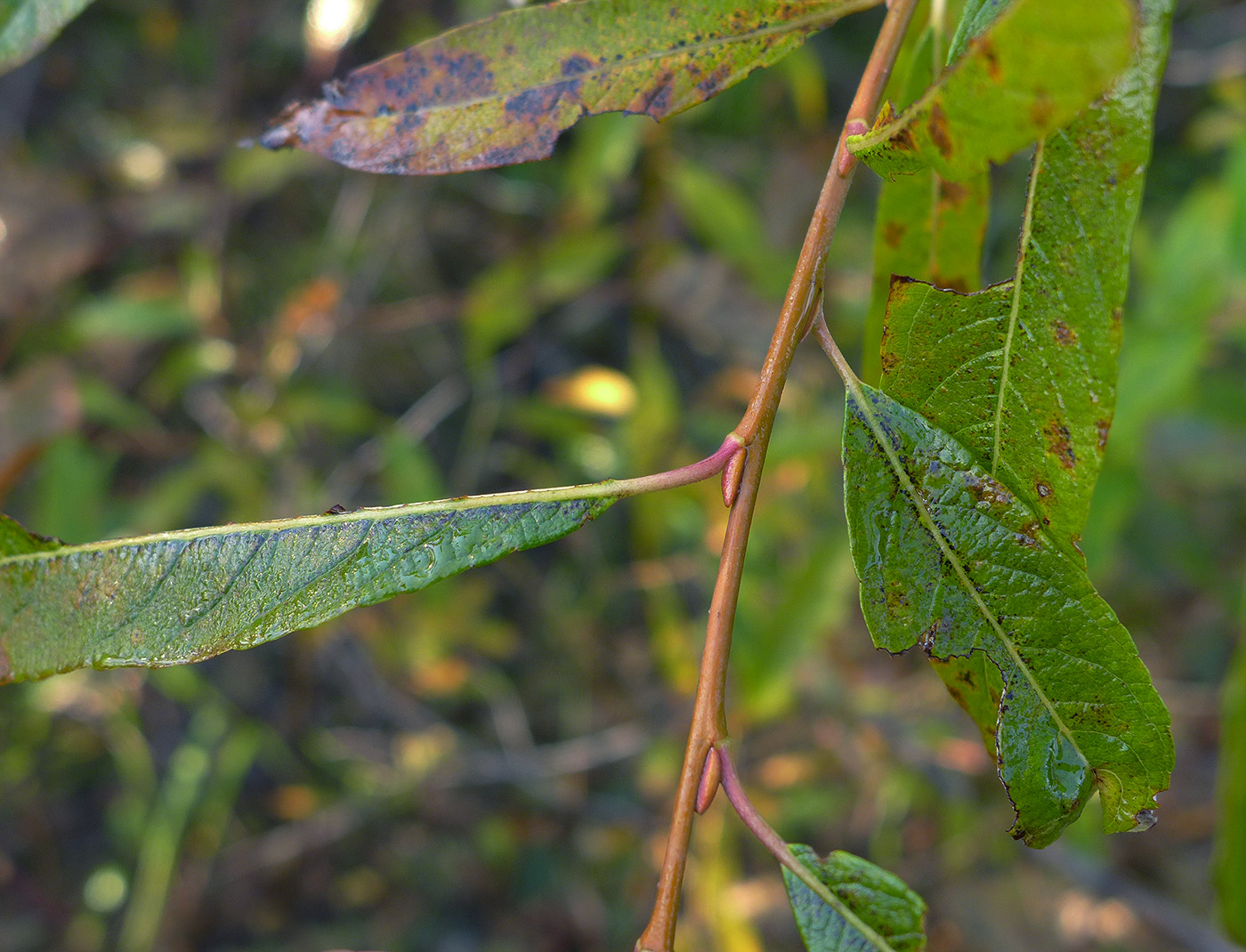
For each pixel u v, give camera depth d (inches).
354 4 16.9
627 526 26.7
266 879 26.3
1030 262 5.9
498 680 24.0
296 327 19.9
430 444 27.1
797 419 18.9
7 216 20.2
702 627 20.1
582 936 26.1
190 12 24.8
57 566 6.1
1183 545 24.1
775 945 22.2
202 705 24.5
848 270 20.4
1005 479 6.0
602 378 18.4
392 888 26.9
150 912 22.5
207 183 22.5
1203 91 25.6
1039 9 4.9
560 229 20.2
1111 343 5.8
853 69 26.0
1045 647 5.9
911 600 6.0
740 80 6.5
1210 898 20.7
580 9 6.6
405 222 24.0
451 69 6.6
